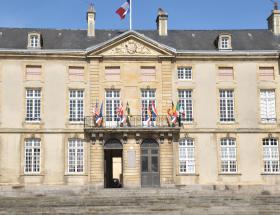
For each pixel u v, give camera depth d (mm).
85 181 32812
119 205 25875
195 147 33562
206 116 33938
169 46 35094
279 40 36250
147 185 33000
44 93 33469
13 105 33156
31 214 24078
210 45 35656
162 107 33844
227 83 34375
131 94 33875
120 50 34125
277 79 34500
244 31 37375
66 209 24797
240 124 33969
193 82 34250
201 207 25359
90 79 33844
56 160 32875
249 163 33594
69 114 33500
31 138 32969
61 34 36062
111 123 33562
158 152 33375
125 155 32969
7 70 33438
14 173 32469
